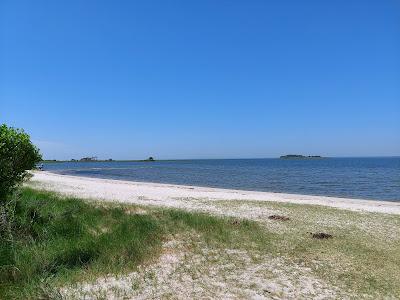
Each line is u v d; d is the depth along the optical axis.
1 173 10.41
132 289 8.20
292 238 13.14
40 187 29.42
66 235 12.01
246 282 8.82
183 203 22.67
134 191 30.91
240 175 72.19
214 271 9.52
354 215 18.92
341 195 35.94
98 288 8.15
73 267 9.32
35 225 12.45
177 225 13.76
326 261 10.63
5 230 10.80
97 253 10.20
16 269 8.55
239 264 10.10
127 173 87.56
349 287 8.78
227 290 8.32
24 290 7.63
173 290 8.23
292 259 10.72
